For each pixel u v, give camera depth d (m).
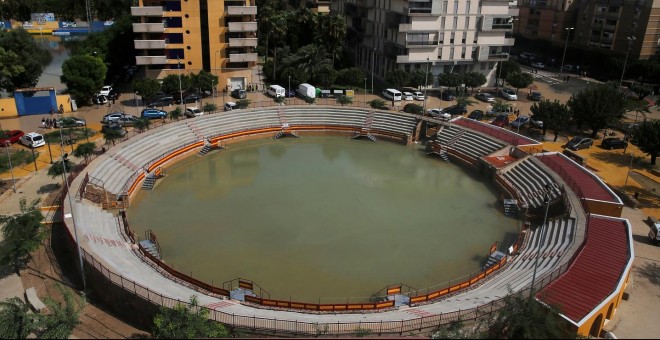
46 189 48.53
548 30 124.25
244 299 33.47
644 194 52.50
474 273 38.91
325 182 55.41
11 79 79.44
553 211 46.41
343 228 45.22
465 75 85.31
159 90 75.88
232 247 41.56
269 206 49.09
